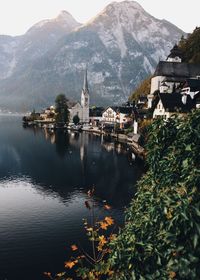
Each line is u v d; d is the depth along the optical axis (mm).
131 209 11453
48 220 39125
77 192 52219
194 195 8250
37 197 49156
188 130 9773
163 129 11102
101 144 115875
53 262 28875
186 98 86125
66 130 183125
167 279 8117
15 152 91250
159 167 10977
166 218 8375
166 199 8766
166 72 143375
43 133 155125
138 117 129000
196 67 146875
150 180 11320
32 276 26641
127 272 9062
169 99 87188
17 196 49562
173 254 8062
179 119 11203
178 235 8047
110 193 51781
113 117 184625
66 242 32812
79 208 44000
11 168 70000
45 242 32781
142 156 85062
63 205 45281
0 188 54062
